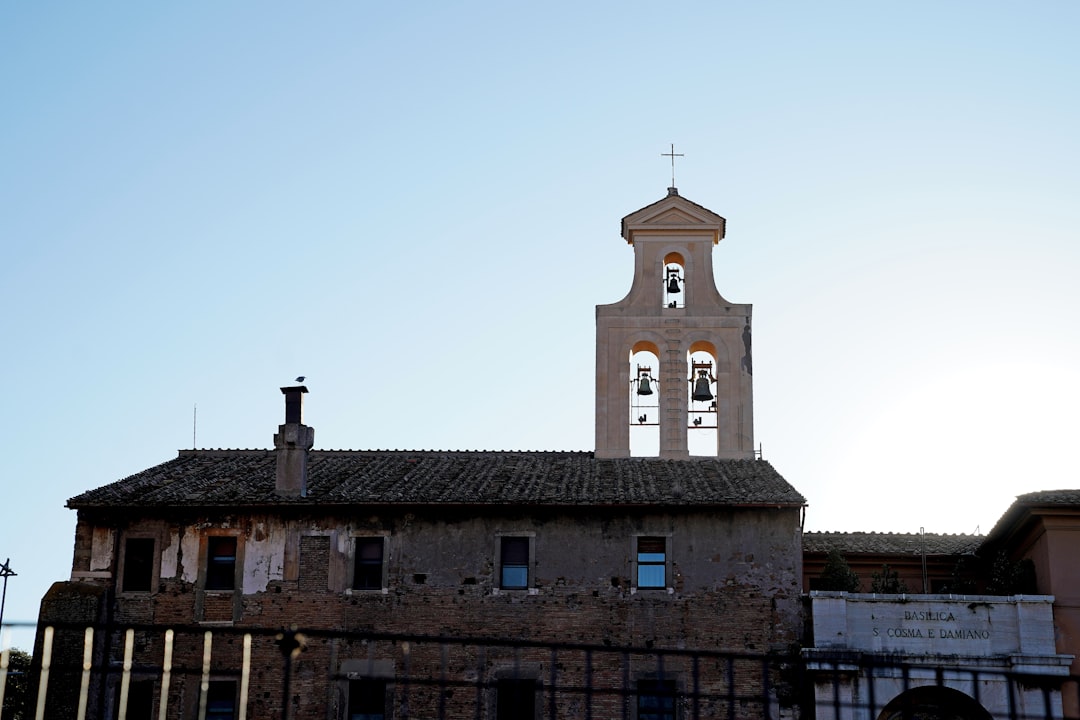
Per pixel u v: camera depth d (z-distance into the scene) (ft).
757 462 139.54
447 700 119.96
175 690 121.19
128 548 126.00
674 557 122.93
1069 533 116.78
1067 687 111.55
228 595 123.95
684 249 148.97
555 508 124.57
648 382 146.30
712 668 119.55
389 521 125.29
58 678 119.55
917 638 115.03
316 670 121.29
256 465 138.10
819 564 134.82
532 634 121.39
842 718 113.29
